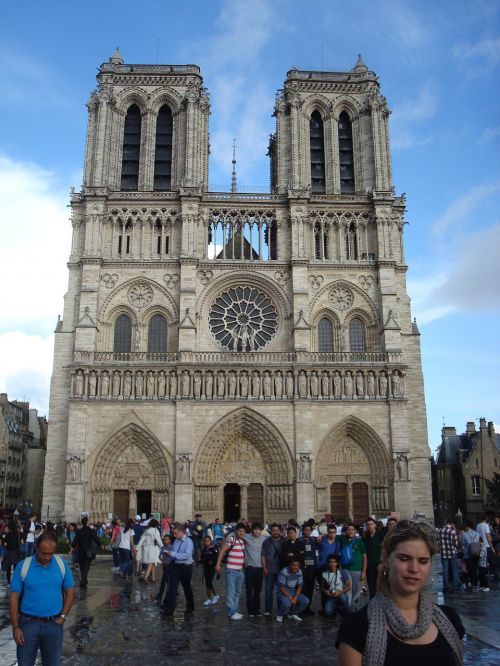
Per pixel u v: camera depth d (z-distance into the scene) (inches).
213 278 3779.5
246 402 3501.5
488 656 853.2
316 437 3506.4
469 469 4763.8
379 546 1194.6
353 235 3924.7
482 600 1395.2
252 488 3516.2
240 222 3892.7
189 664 817.5
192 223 3791.8
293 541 1155.3
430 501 3555.6
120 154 4015.8
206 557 1369.3
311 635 1009.5
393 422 3518.7
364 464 3553.2
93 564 2438.5
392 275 3777.1
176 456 3400.6
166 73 4079.7
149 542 1750.7
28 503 5600.4
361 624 329.7
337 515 3494.1
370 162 4033.0
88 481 3405.5
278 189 3969.0
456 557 1545.3
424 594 341.1
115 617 1172.5
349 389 3558.1
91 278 3683.6
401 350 3636.8
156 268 3772.1
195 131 3983.8
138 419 3469.5
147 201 3858.3
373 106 4072.3
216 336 3754.9
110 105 4013.3
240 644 941.2
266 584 1219.9
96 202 3809.1
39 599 603.2
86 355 3540.8
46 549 607.8
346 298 3809.1
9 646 912.3
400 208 4005.9
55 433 3528.5
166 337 3722.9
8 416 5457.7
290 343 3708.2
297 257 3769.7
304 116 4082.2
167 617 1175.6
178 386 3501.5
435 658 319.3
